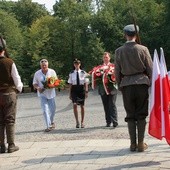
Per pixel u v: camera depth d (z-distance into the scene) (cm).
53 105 1162
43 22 5531
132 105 717
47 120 1137
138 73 708
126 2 5066
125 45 715
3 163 692
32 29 5466
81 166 643
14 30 5609
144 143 742
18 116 1652
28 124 1341
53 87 1147
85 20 5219
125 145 781
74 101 1177
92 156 702
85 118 1405
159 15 5016
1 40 788
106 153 719
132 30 714
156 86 664
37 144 840
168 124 651
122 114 1464
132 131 720
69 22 5341
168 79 672
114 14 5097
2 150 778
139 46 709
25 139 1005
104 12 5056
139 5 5075
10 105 778
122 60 712
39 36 5331
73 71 1195
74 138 973
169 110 661
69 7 5353
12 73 778
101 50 4784
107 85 1129
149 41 4862
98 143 815
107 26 4997
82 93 1177
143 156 684
